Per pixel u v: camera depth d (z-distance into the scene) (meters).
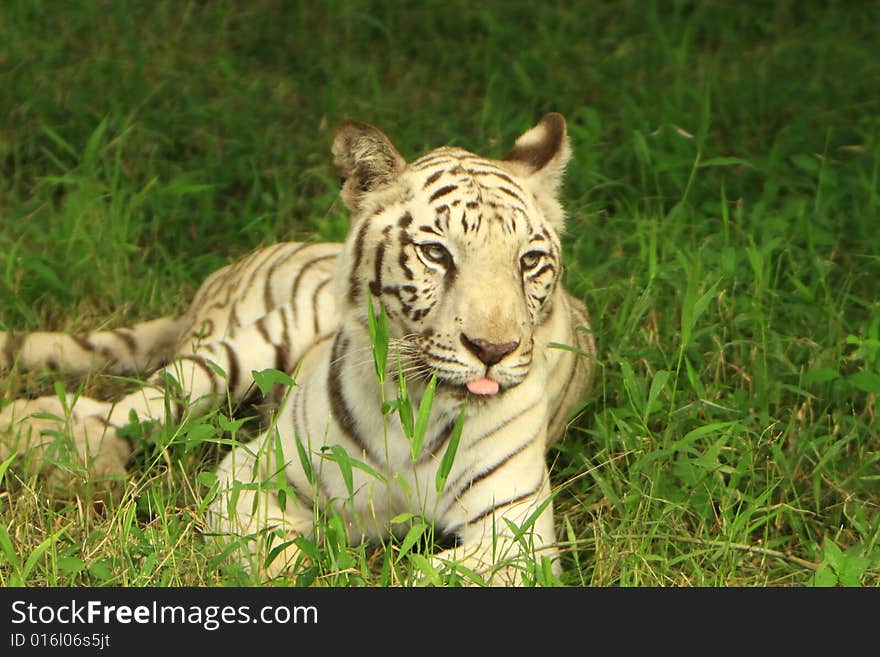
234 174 14.34
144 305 12.30
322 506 8.95
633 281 11.66
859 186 13.58
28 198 14.12
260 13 18.16
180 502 9.27
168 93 15.66
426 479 8.64
